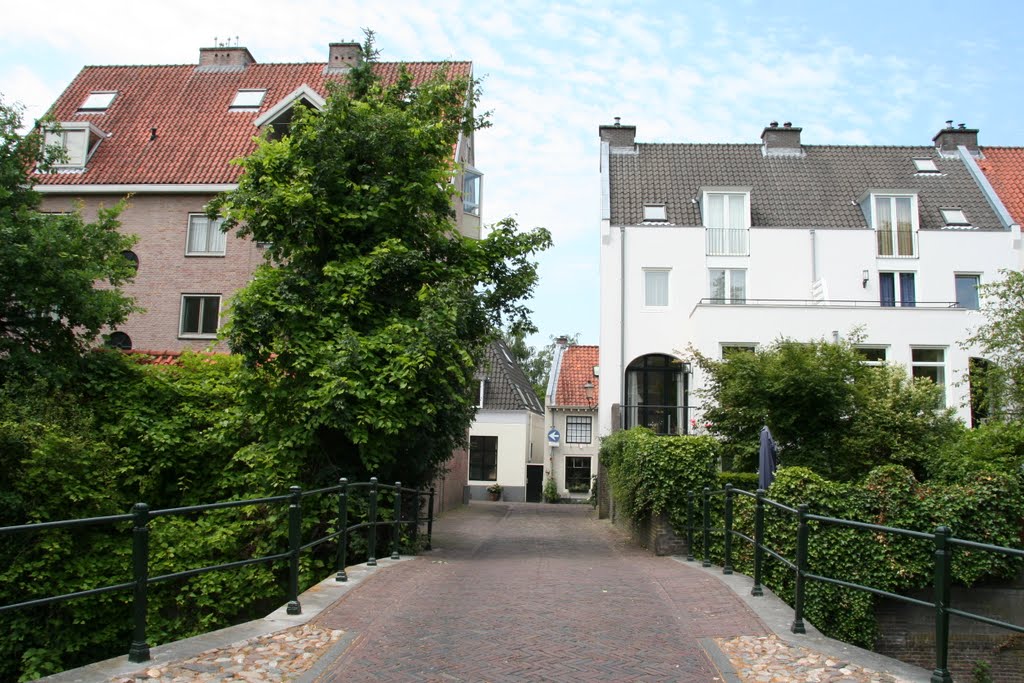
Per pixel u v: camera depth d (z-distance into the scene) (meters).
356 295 13.41
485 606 8.45
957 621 12.04
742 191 27.64
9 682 11.77
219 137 26.64
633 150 31.14
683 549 14.47
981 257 26.97
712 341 24.70
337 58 29.69
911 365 24.31
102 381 14.98
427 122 14.74
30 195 15.66
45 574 11.95
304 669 5.89
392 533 13.67
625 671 6.05
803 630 7.08
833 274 27.16
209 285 24.77
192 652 6.12
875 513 11.90
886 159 30.59
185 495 14.73
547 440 41.88
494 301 15.38
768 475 14.56
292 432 12.97
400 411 13.04
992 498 12.14
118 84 29.27
